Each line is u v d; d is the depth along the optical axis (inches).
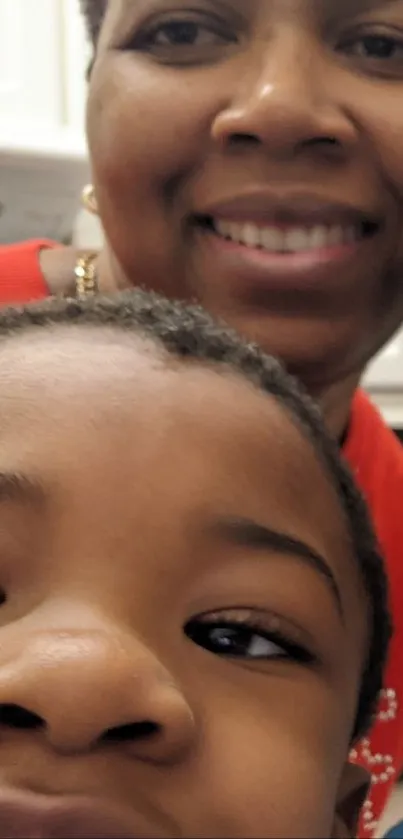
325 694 12.5
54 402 12.5
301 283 16.3
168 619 11.6
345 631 13.2
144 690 10.6
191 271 17.0
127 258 17.4
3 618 11.5
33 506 11.8
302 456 13.4
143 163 16.3
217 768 11.2
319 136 15.4
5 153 27.2
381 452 21.2
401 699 20.6
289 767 11.6
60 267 20.0
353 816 14.3
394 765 21.1
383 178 16.1
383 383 31.2
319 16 15.4
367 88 15.7
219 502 12.1
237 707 11.7
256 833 11.2
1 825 10.4
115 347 13.2
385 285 17.1
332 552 13.2
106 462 12.0
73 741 10.4
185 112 15.9
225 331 14.0
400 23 15.6
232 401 13.0
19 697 10.5
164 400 12.6
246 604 12.0
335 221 16.2
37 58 28.3
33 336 13.5
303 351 16.5
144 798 10.7
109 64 16.6
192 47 16.0
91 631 11.0
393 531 20.8
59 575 11.6
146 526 11.8
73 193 29.7
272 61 15.4
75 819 10.4
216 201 16.2
